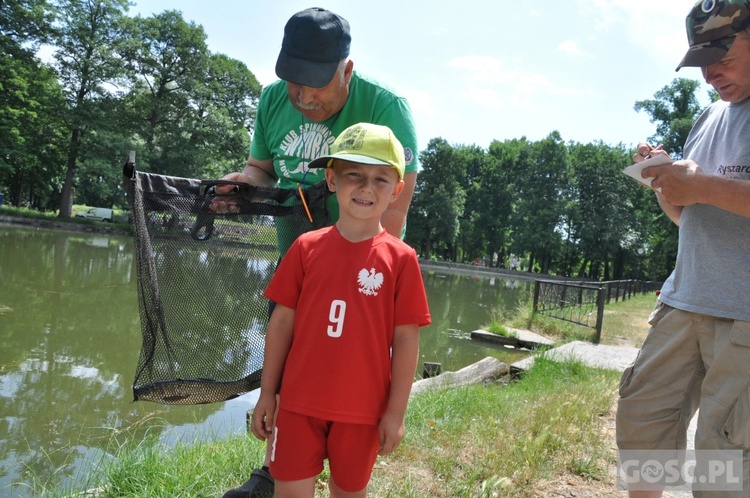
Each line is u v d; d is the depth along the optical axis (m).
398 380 1.86
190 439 4.29
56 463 4.07
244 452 3.06
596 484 3.00
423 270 43.44
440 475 2.96
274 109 2.80
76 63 36.94
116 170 36.81
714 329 2.13
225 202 2.55
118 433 4.70
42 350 7.38
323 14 2.25
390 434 1.83
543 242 56.97
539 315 11.92
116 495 2.61
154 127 39.59
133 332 8.70
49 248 22.06
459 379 6.04
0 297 10.71
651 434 2.34
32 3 34.31
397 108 2.48
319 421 1.83
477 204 64.31
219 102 42.44
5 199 49.06
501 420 3.97
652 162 2.15
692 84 45.91
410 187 2.46
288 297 1.94
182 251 2.49
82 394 5.77
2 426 4.81
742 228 2.10
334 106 2.47
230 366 2.49
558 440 3.45
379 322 1.84
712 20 2.07
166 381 2.39
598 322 10.25
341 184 1.90
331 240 1.92
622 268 60.12
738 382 2.04
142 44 37.69
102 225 37.31
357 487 1.87
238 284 2.54
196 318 2.47
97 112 36.56
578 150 62.66
